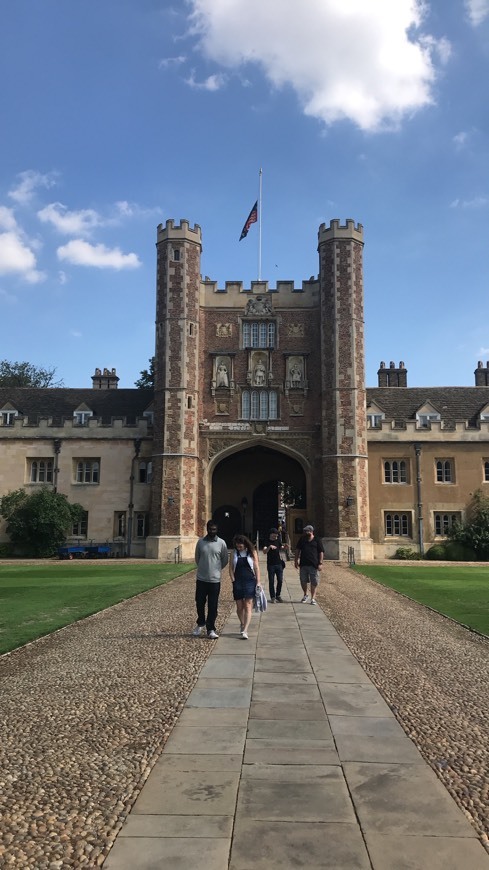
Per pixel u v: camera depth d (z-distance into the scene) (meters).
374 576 22.34
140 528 35.62
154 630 10.97
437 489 35.06
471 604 14.59
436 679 7.78
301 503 39.28
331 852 3.67
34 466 36.62
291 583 19.86
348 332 33.81
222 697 6.84
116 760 5.07
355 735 5.63
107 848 3.75
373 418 37.69
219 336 36.00
